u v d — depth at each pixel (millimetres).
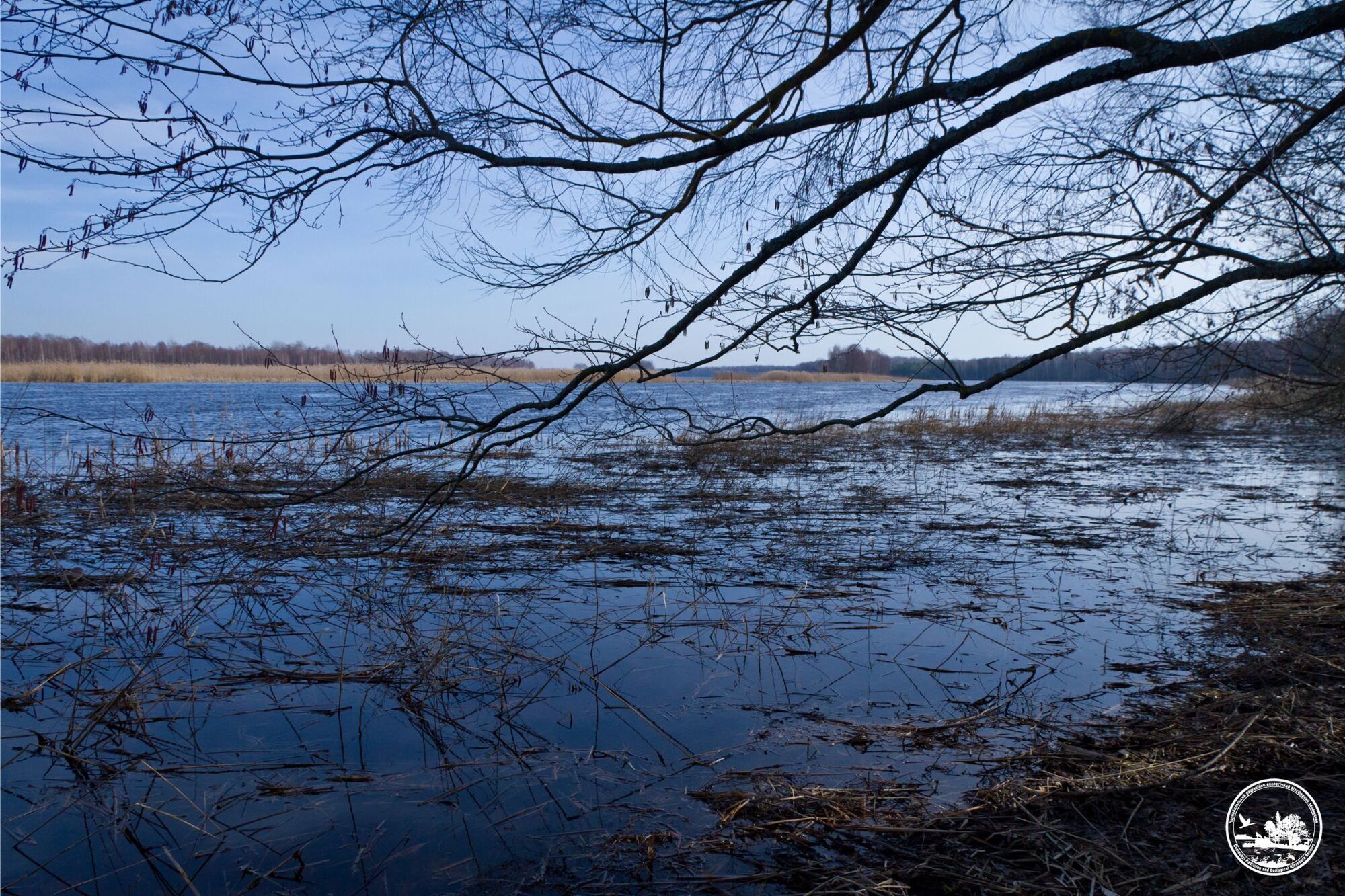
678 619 5789
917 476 13906
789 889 2752
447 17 3580
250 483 9367
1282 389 4719
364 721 4223
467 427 4375
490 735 4043
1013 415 27172
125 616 5863
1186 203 4246
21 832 3229
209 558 7379
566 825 3201
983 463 16109
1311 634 5066
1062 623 5625
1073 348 3754
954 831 3035
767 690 4551
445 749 3896
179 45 3057
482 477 11641
